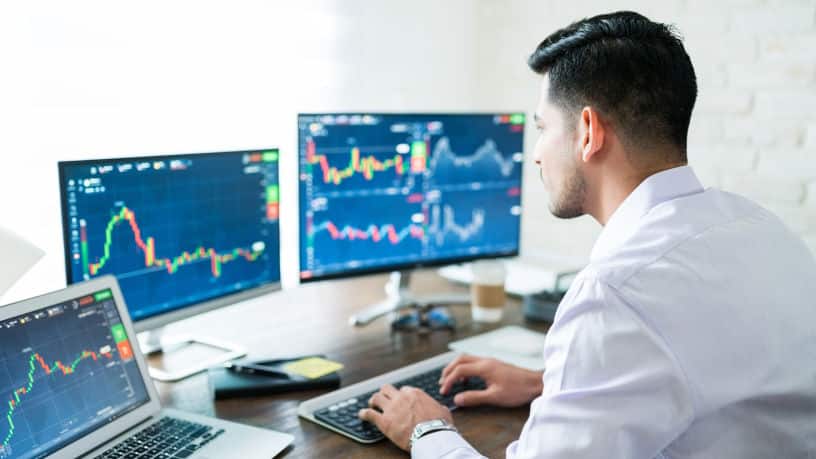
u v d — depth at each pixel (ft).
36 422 3.32
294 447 3.75
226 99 6.36
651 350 2.94
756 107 6.71
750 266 3.18
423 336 5.49
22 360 3.35
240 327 5.63
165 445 3.62
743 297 3.07
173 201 4.68
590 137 3.38
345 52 7.25
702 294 3.02
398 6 7.66
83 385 3.60
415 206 6.08
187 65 6.06
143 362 3.97
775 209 6.73
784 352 3.14
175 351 5.08
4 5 4.93
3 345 3.29
